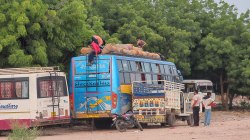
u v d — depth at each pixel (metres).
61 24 29.94
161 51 46.41
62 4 31.75
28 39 29.03
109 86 27.28
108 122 30.69
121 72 27.88
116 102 27.22
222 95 56.41
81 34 31.47
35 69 25.06
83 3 34.66
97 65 27.61
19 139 15.84
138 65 29.97
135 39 41.34
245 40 55.09
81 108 27.78
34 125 23.34
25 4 28.08
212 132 23.36
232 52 53.75
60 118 25.50
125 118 26.22
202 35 56.50
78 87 27.92
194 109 30.56
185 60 50.25
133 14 43.75
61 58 32.78
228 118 42.19
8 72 25.05
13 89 24.67
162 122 29.00
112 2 44.50
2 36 27.70
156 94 28.47
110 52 27.88
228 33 55.81
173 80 34.91
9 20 28.06
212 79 58.28
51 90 25.17
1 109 24.73
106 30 41.53
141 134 23.56
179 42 47.84
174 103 30.58
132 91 28.48
